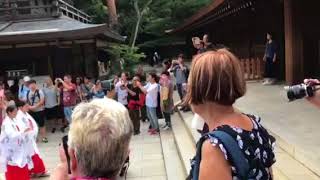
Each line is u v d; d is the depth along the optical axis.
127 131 2.15
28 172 9.08
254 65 18.55
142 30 45.31
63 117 15.74
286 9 14.85
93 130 2.07
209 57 2.42
